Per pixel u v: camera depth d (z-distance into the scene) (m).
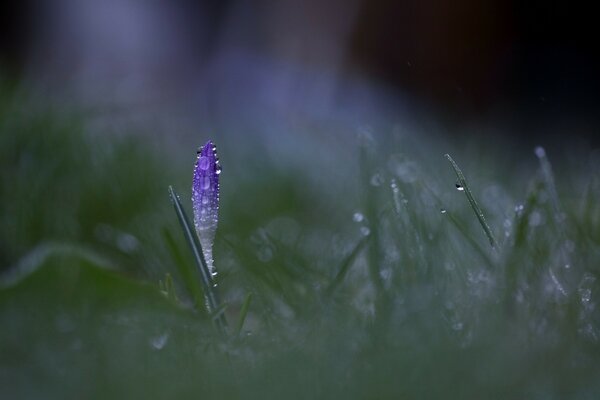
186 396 0.76
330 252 1.04
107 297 0.86
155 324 0.84
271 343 0.83
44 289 0.86
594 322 0.84
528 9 2.88
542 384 0.76
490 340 0.80
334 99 1.94
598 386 0.76
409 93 2.55
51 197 1.19
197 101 1.98
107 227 1.16
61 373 0.78
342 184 1.30
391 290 0.89
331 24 2.55
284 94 2.17
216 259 1.07
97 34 2.90
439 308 0.85
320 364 0.78
